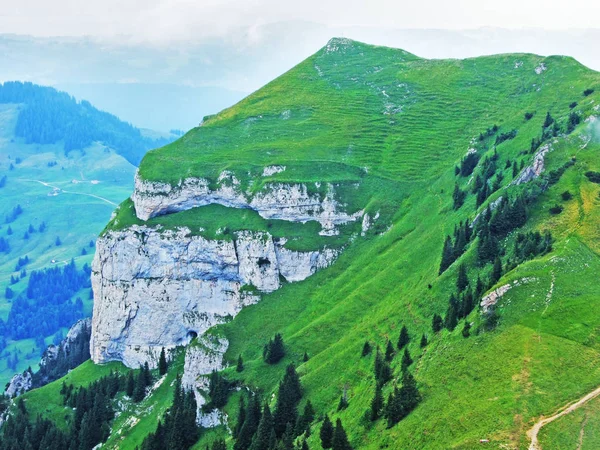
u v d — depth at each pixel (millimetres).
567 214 160125
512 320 130000
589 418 104875
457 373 126000
